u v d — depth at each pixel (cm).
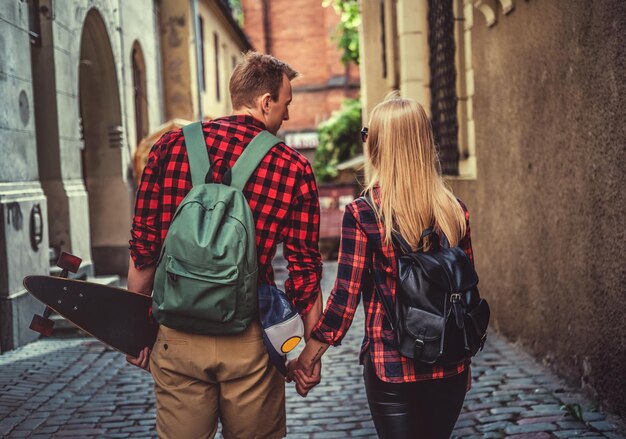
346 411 460
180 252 209
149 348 244
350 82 3606
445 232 225
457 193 803
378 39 1323
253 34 3738
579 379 466
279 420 236
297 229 231
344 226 227
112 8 1119
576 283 468
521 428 402
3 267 647
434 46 884
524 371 523
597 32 420
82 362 602
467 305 214
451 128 807
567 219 481
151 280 240
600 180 423
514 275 608
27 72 734
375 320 226
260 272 228
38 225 721
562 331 496
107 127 1144
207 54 2034
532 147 550
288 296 236
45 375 558
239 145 230
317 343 229
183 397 225
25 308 682
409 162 223
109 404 480
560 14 482
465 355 214
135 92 1358
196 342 220
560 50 484
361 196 231
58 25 862
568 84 471
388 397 222
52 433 421
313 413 458
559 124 490
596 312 436
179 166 229
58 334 717
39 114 855
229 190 219
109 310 239
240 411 226
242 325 216
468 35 734
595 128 428
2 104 670
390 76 1151
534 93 541
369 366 227
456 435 398
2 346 649
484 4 632
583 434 386
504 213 631
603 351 427
